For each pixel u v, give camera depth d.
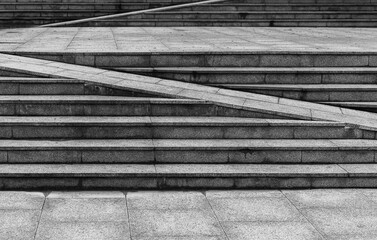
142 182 6.41
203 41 11.02
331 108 7.98
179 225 5.47
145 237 5.18
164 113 7.36
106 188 6.39
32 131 6.89
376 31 14.77
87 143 6.74
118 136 7.00
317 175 6.55
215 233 5.31
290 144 6.89
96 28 15.49
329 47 9.77
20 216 5.59
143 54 8.62
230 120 7.20
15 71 7.77
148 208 5.89
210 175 6.46
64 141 6.82
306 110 7.61
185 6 17.06
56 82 7.53
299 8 17.39
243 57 8.73
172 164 6.70
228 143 6.89
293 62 8.80
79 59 8.65
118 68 8.57
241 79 8.45
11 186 6.30
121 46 9.80
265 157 6.82
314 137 7.18
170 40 11.23
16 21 16.45
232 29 15.17
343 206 6.04
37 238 5.11
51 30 14.62
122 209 5.85
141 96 7.53
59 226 5.38
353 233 5.36
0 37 12.02
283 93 8.23
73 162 6.63
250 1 17.39
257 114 7.36
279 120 7.26
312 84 8.48
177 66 8.69
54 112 7.23
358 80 8.52
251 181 6.52
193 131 7.07
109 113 7.30
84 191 6.34
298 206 6.03
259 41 11.10
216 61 8.72
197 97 7.49
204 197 6.25
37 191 6.29
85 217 5.62
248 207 5.98
